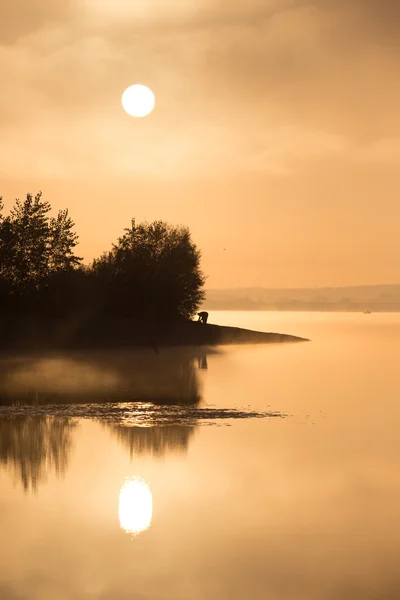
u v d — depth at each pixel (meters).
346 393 60.31
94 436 39.41
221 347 127.25
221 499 27.30
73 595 18.95
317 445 37.09
